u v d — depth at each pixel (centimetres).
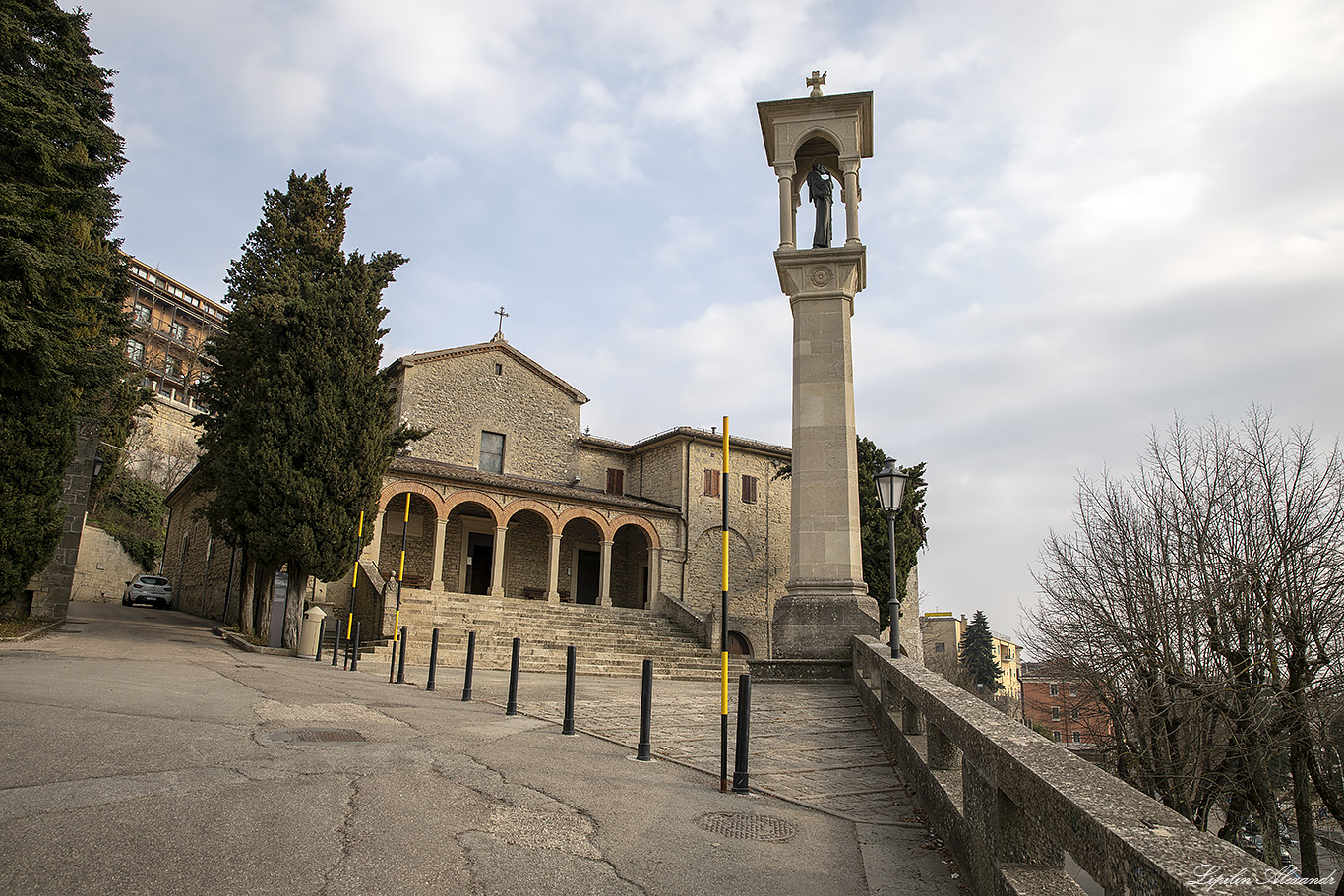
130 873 414
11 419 1697
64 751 642
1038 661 2336
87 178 1792
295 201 2583
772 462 4122
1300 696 1638
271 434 2075
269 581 2273
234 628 2508
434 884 441
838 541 1554
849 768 858
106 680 1072
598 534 3972
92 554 4281
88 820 484
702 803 682
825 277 1673
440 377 3616
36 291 1555
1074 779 385
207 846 461
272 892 409
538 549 3744
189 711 875
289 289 2222
